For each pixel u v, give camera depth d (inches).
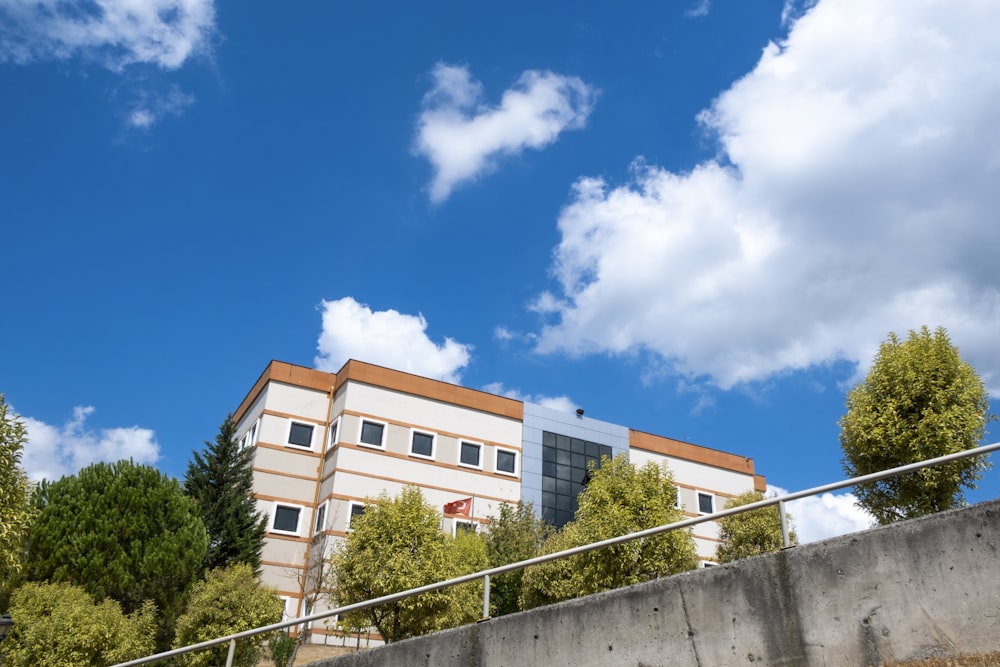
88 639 795.4
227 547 1318.9
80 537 1014.4
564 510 1760.6
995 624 276.4
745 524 1230.3
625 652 338.6
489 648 374.0
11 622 602.9
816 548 315.9
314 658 1050.1
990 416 646.5
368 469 1528.1
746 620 319.0
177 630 952.9
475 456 1692.9
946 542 294.7
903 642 288.8
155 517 1099.3
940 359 661.9
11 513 626.5
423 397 1664.6
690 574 337.1
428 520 930.7
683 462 2007.9
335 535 1428.4
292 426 1557.6
